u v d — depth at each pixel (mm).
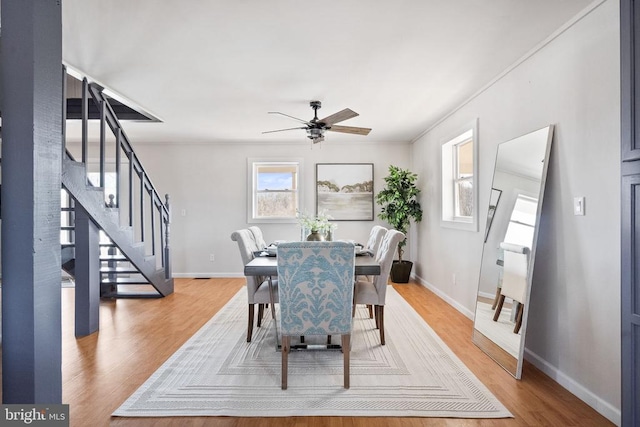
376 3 2178
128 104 4168
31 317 1349
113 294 4914
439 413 2084
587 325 2221
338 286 2379
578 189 2307
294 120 4879
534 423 1999
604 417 2053
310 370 2652
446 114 4609
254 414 2070
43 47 1404
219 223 6488
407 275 5910
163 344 3178
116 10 2236
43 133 1402
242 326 3697
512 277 2762
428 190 5488
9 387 1345
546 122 2641
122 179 6426
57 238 1473
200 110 4414
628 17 1636
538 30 2490
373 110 4430
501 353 2754
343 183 6461
